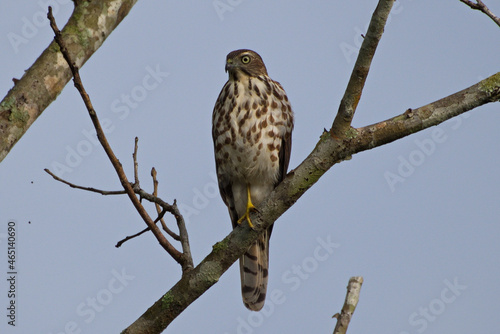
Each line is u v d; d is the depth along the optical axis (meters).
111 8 9.37
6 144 8.04
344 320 7.03
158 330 8.57
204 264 8.70
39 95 8.44
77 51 8.94
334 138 8.32
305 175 8.52
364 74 7.80
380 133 8.14
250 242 8.73
